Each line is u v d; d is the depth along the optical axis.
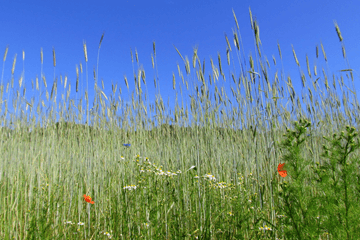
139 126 3.80
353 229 1.38
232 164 3.34
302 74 3.68
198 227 2.35
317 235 1.44
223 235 2.22
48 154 3.64
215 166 2.98
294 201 1.58
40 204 2.82
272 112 2.29
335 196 1.48
